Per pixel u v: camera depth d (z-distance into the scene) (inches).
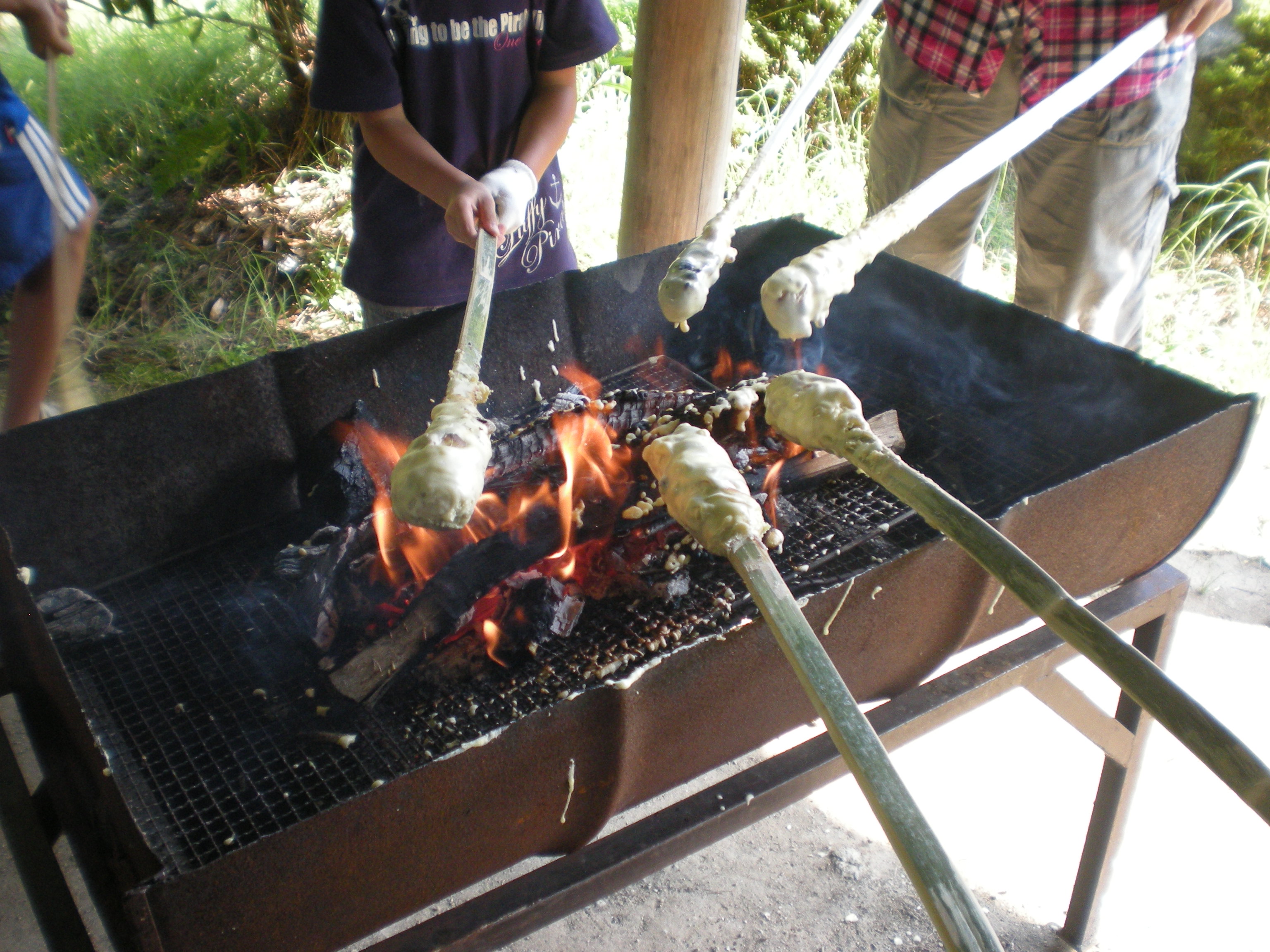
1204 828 88.4
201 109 197.2
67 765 50.1
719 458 52.8
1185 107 103.0
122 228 173.8
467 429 49.1
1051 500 57.5
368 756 52.2
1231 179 162.2
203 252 168.7
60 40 81.5
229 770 51.9
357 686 54.8
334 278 161.6
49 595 62.7
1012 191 171.6
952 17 103.3
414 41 88.3
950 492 75.2
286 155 193.8
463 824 45.9
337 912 44.2
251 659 60.8
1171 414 70.1
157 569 72.1
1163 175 105.6
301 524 76.3
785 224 93.6
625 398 72.7
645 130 110.2
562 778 48.4
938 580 58.1
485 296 61.2
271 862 40.1
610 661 56.4
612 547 60.9
